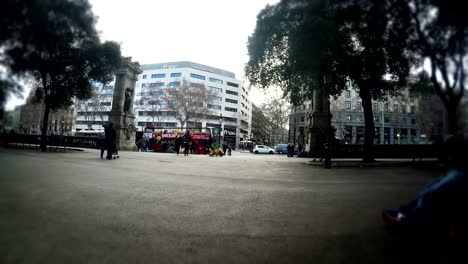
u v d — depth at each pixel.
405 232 2.59
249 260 1.96
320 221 2.99
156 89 51.72
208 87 72.94
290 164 12.62
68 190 4.22
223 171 8.62
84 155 12.76
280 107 50.00
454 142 2.15
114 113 22.61
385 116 52.03
